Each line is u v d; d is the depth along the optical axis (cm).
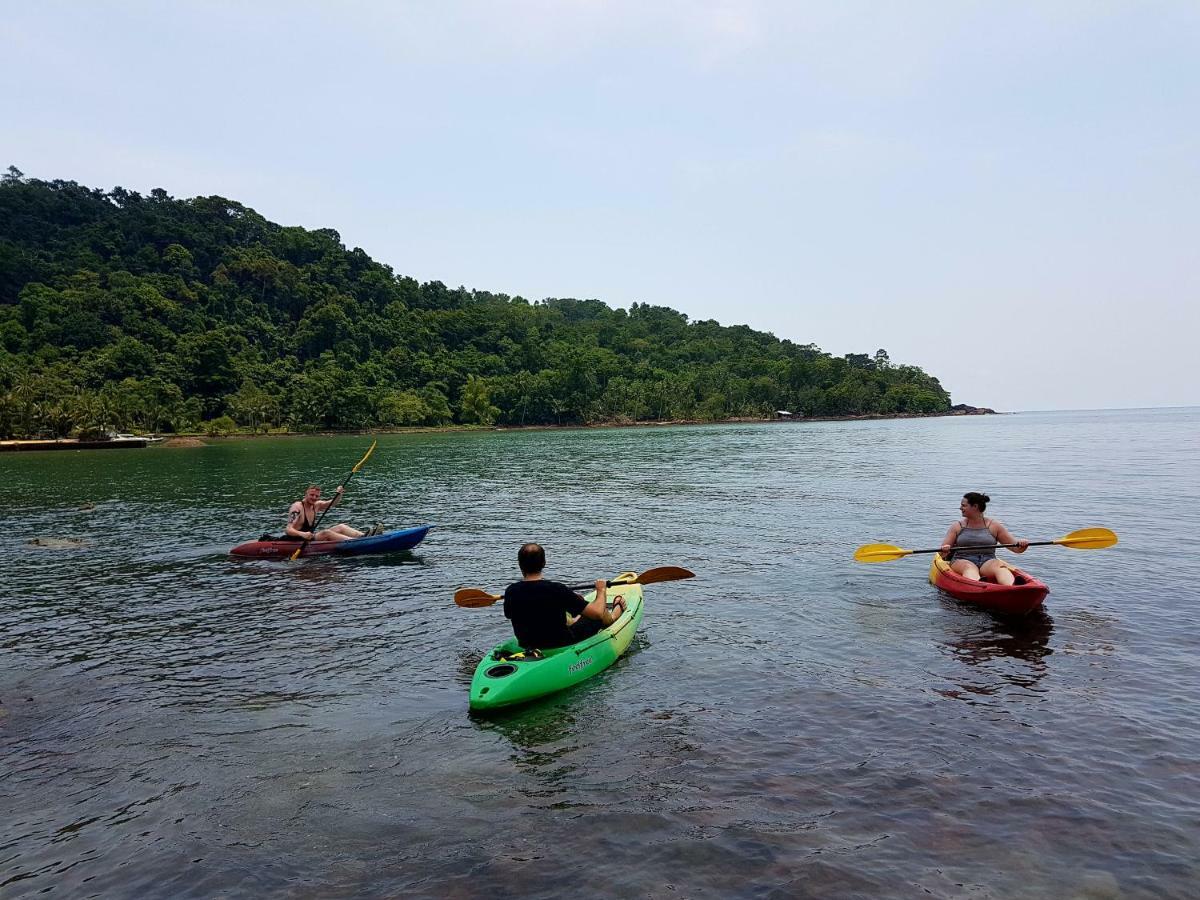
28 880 419
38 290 13500
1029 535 1391
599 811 472
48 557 1365
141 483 2938
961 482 2381
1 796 514
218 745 585
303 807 490
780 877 400
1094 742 541
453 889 399
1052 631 801
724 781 504
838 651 758
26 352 11744
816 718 598
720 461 3644
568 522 1695
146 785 525
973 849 421
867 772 509
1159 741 540
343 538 1366
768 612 909
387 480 2938
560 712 629
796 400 17175
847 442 5622
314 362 14338
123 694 695
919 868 405
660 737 575
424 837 450
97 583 1153
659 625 870
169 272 16325
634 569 1186
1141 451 3838
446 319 17925
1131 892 381
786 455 4059
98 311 13462
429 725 613
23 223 17362
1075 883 389
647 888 395
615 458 4109
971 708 607
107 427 8031
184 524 1775
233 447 6900
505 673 658
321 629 890
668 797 486
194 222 18712
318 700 671
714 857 420
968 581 920
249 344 14375
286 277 17138
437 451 5484
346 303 16325
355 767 543
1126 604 895
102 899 401
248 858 435
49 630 907
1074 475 2530
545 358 17375
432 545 1434
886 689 653
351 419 11631
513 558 1298
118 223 17575
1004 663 709
